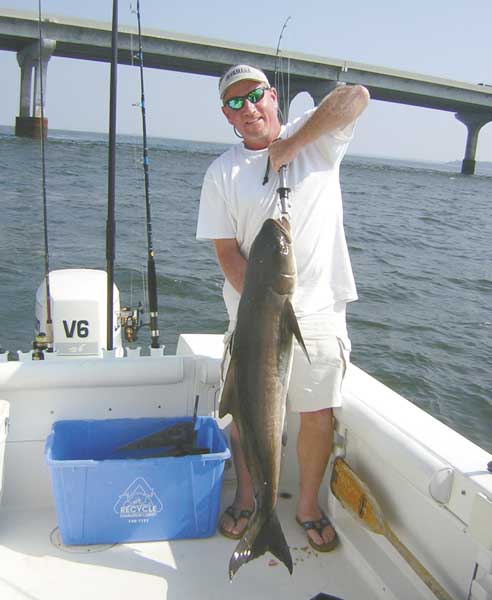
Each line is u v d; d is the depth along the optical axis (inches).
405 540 94.0
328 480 113.7
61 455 109.3
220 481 103.3
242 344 89.4
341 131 95.6
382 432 92.8
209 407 118.8
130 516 102.0
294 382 101.7
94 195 767.1
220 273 428.8
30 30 1302.9
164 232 567.8
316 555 102.1
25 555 99.4
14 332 311.3
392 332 337.4
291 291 89.1
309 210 98.0
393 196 1178.6
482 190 1632.6
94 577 95.3
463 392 266.1
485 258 580.4
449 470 78.9
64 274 157.2
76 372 111.0
